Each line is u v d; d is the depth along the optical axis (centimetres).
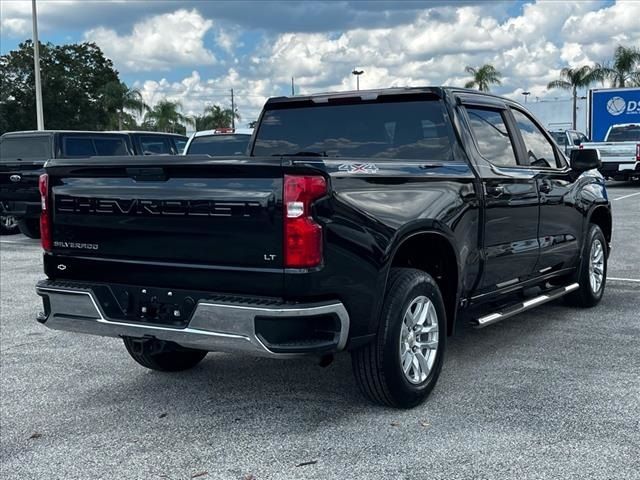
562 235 650
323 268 378
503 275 555
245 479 364
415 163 458
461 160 507
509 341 611
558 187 634
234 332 380
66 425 443
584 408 448
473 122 537
